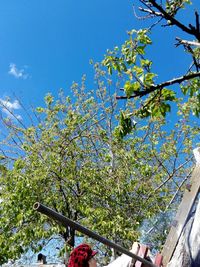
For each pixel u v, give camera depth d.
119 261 4.71
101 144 17.67
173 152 16.53
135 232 13.87
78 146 17.69
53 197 16.23
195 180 4.43
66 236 15.22
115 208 15.87
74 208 16.16
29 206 15.91
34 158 16.77
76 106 18.91
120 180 16.11
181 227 4.29
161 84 4.41
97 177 16.41
